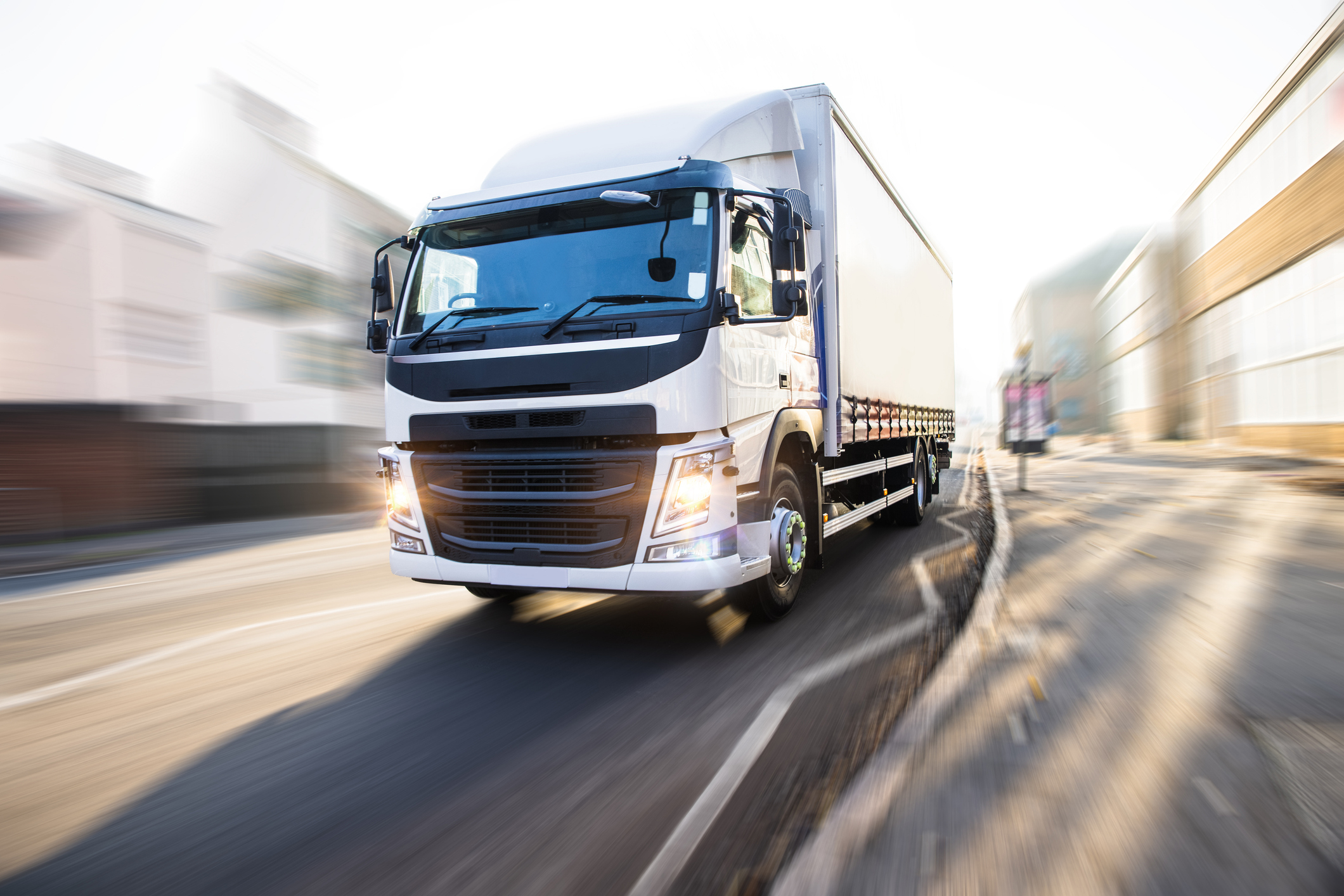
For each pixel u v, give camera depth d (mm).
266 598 7184
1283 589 6656
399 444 5277
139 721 3932
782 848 2504
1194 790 2885
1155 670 4371
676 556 4570
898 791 2891
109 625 6242
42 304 19562
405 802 2963
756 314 5270
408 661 4871
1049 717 3641
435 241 5344
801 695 4020
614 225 4945
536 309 4930
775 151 6281
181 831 2779
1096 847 2486
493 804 2914
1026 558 8273
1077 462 30281
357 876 2451
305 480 18078
